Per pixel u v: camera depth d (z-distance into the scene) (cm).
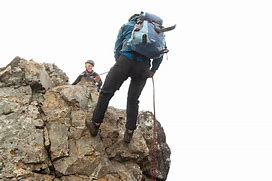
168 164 615
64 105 541
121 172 516
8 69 544
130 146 550
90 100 571
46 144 490
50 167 484
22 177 459
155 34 516
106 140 541
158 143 614
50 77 614
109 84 518
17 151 475
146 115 626
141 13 545
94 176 489
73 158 491
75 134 513
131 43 515
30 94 535
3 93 527
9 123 496
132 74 538
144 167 577
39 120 509
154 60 554
